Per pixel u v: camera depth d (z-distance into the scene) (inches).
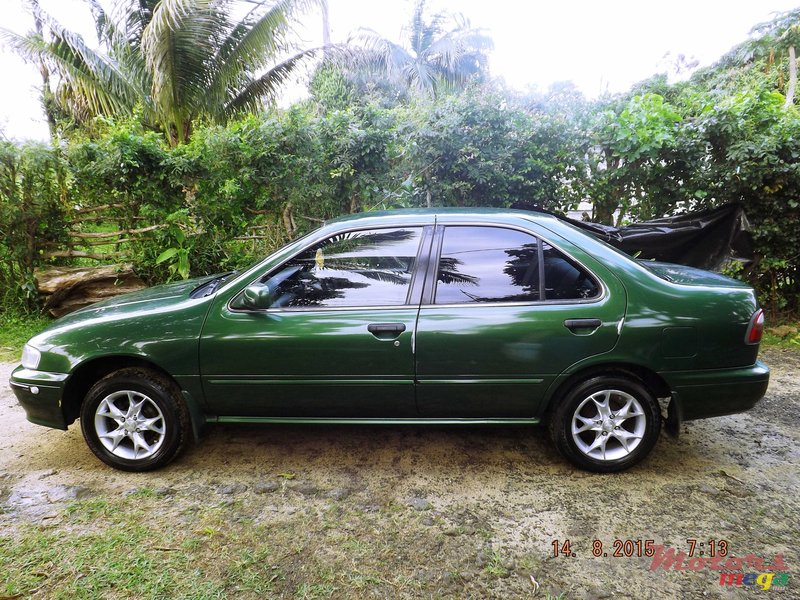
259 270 114.0
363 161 238.8
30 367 115.3
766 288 240.7
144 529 96.5
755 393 109.4
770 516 100.0
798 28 573.0
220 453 127.0
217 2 320.5
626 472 116.5
